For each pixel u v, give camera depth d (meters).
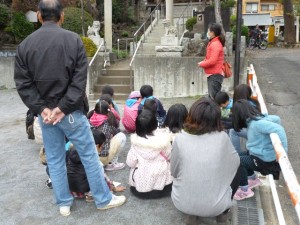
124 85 9.93
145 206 3.45
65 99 2.74
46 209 3.44
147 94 5.46
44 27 2.83
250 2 35.50
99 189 3.27
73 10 15.34
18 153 5.14
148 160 3.52
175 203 2.89
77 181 3.47
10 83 11.77
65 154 3.34
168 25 10.50
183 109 3.79
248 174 3.65
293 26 25.03
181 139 2.86
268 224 3.34
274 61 14.61
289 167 2.16
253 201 3.55
